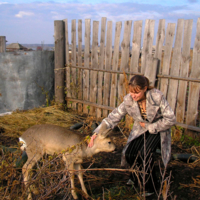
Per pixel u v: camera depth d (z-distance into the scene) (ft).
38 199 8.02
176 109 17.13
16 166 11.37
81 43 21.62
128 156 10.48
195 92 16.08
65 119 20.93
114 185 11.69
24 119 19.92
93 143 10.56
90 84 21.88
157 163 13.55
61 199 10.51
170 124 9.52
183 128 16.94
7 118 19.81
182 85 16.51
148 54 17.26
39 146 10.78
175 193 11.02
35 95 23.25
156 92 9.52
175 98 16.94
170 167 13.15
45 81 23.65
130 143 10.59
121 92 19.62
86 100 22.57
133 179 11.21
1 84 21.84
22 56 22.04
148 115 9.74
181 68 16.38
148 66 17.12
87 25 20.84
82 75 22.48
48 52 23.39
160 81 17.42
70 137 10.59
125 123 19.19
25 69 22.36
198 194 10.87
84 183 11.80
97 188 11.46
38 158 10.84
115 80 19.90
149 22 16.98
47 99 23.63
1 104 22.18
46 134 10.80
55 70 23.41
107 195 10.89
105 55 20.18
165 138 10.11
